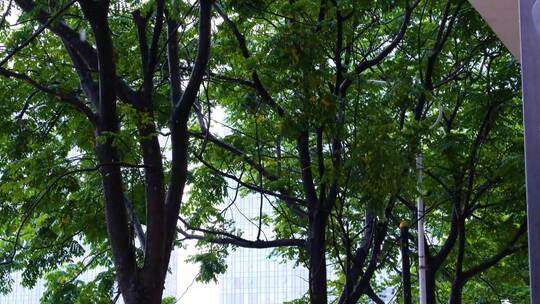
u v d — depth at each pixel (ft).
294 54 37.47
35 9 37.58
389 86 42.86
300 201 47.96
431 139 47.16
